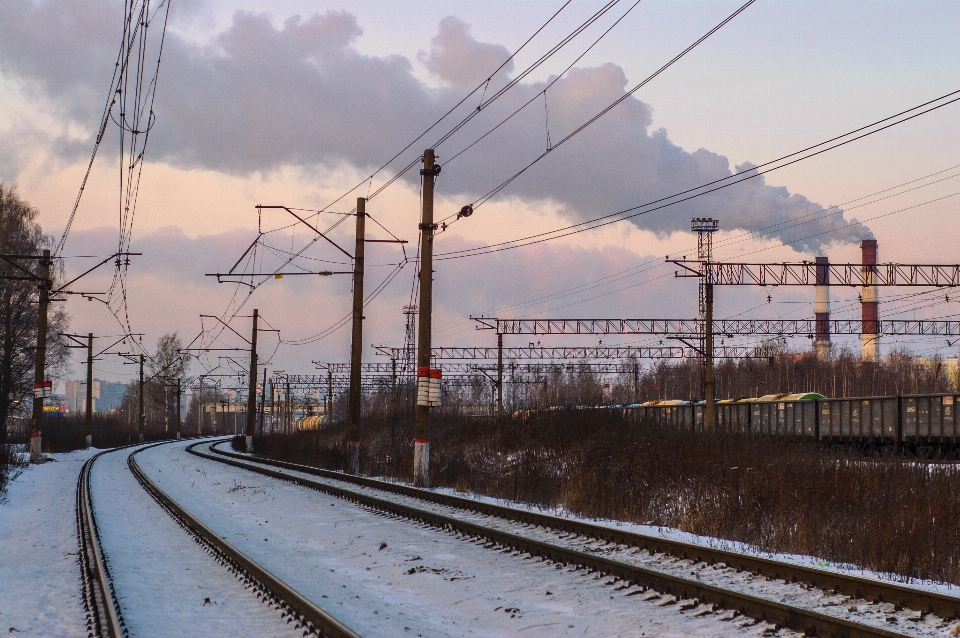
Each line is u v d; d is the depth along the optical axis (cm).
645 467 2134
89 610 1010
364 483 2847
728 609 968
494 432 3716
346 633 827
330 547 1566
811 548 1391
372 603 1076
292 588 1095
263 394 9062
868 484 1656
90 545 1476
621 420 3441
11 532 1806
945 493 1487
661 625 928
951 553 1231
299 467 3772
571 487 2136
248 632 932
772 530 1511
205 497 2611
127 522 1966
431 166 2953
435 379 2903
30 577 1269
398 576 1256
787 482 1700
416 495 2384
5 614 1011
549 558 1332
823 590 1044
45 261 4831
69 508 2317
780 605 898
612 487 2017
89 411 7369
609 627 933
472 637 915
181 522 1889
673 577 1057
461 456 3234
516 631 938
